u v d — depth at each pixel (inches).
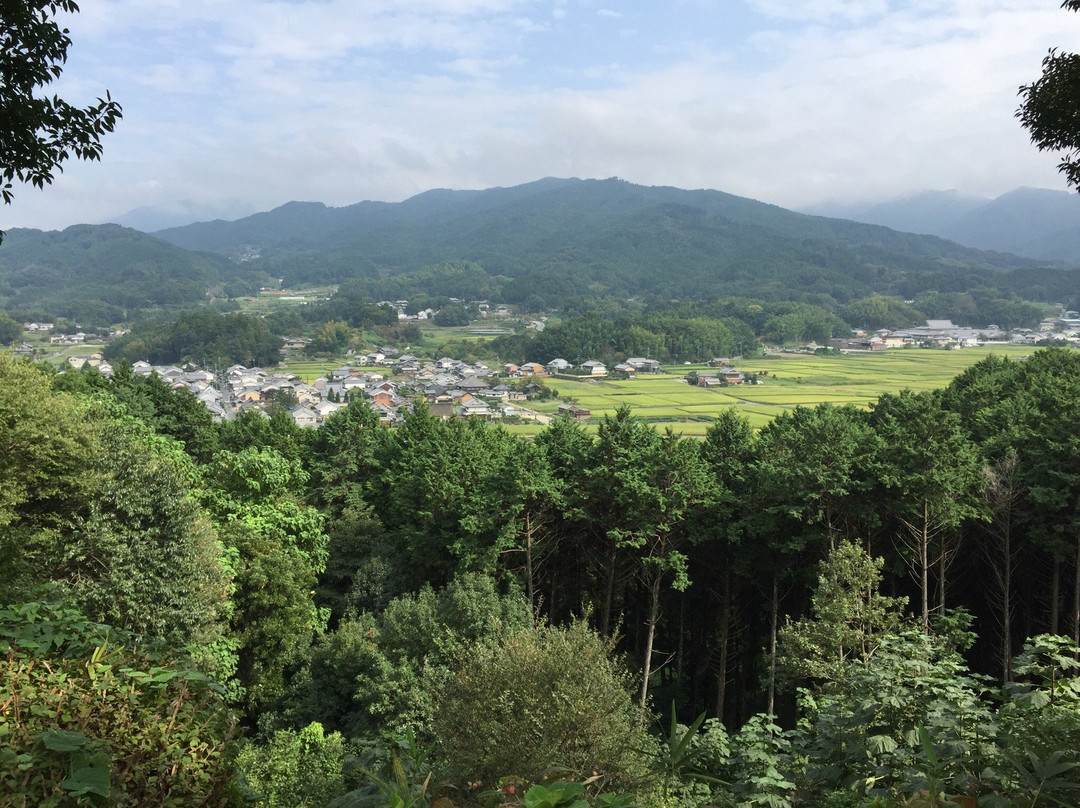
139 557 776.9
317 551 1270.9
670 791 319.0
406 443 1756.9
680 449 1193.4
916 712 250.7
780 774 263.7
